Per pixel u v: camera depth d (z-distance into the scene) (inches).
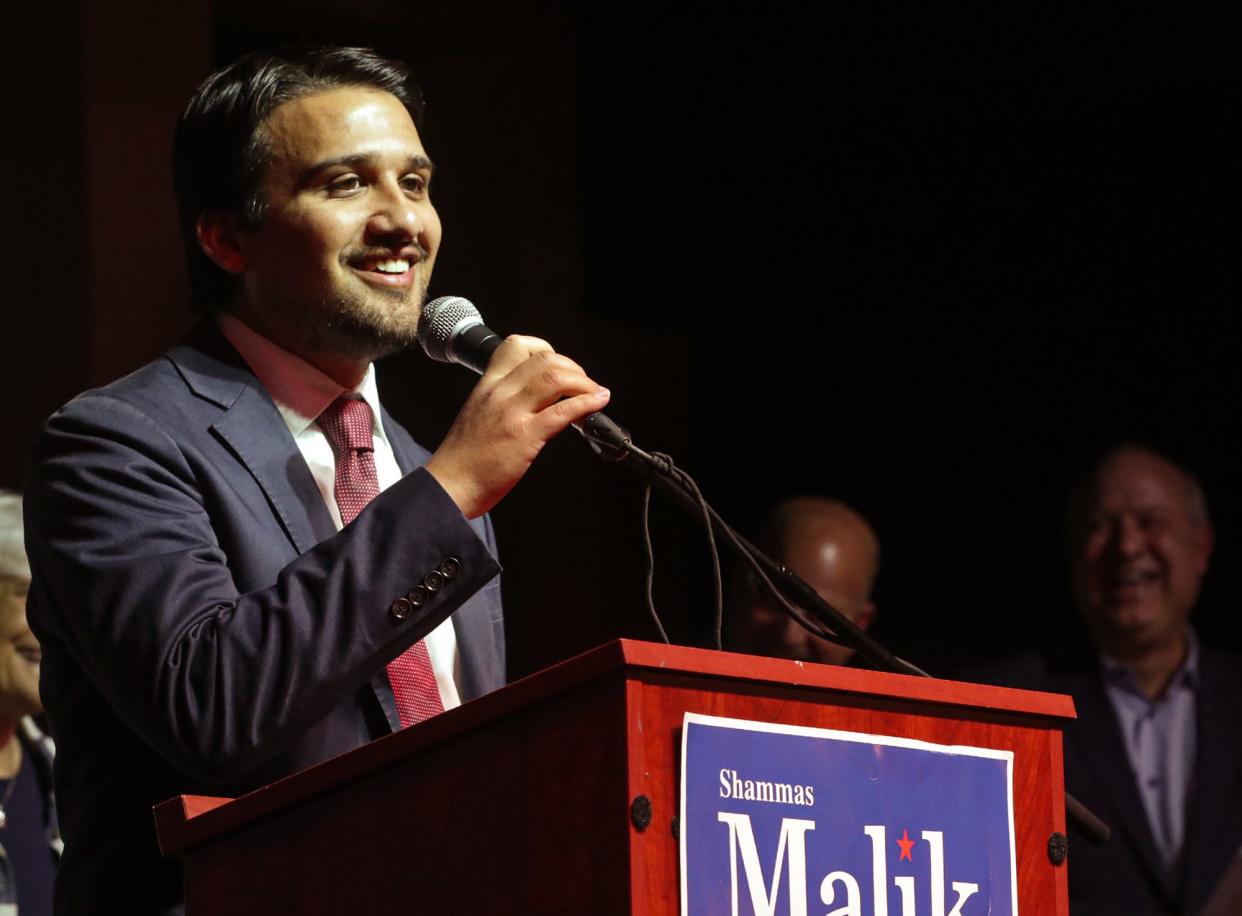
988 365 469.7
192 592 128.1
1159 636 311.1
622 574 455.2
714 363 472.1
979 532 470.0
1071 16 434.3
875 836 94.0
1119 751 304.7
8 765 253.3
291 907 101.3
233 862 105.3
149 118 381.4
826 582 300.5
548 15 454.0
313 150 148.6
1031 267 465.4
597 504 454.6
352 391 155.1
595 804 87.7
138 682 123.8
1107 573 315.3
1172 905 294.2
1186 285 452.8
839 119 463.5
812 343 474.6
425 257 151.9
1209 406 450.3
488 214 448.1
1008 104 458.0
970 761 99.3
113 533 132.3
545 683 90.0
